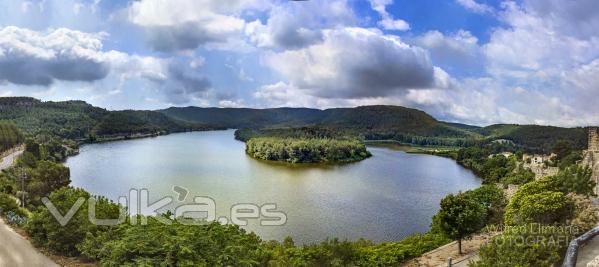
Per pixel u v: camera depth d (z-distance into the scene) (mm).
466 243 72938
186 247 42031
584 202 71500
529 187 73562
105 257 46094
